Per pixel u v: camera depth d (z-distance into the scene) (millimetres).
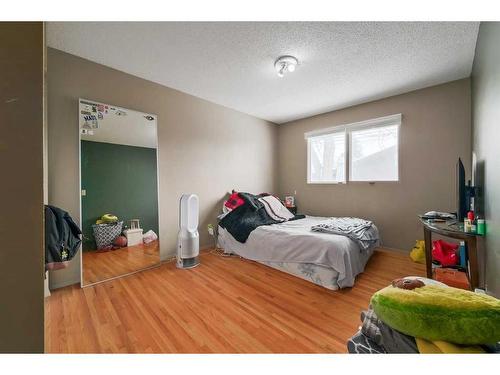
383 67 2359
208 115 3332
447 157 2680
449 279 1983
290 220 3320
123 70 2445
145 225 2641
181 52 2113
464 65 2307
